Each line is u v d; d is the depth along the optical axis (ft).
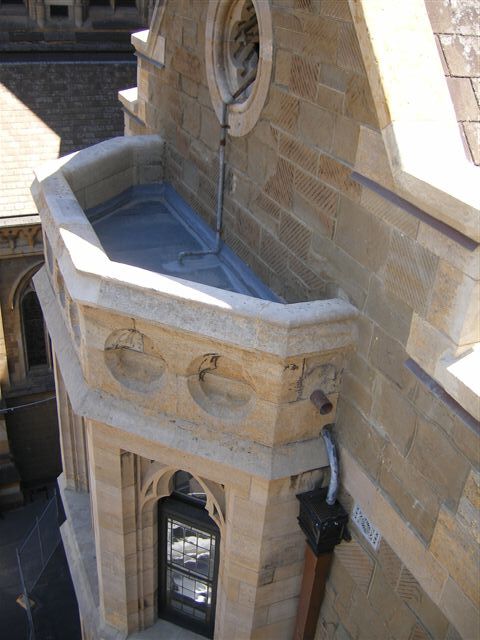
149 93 24.30
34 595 41.19
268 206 16.40
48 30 51.96
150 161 23.45
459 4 11.77
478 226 9.26
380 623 14.44
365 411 13.38
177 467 15.98
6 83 49.52
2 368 50.31
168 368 14.42
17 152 48.03
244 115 16.80
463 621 11.34
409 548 12.57
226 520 16.52
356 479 14.08
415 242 10.94
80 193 20.62
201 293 13.17
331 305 12.98
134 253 19.90
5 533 47.85
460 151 10.85
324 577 16.37
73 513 28.17
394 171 10.80
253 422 14.20
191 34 19.56
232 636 18.24
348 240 13.02
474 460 10.50
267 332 12.61
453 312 10.26
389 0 11.18
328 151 13.17
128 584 20.20
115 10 54.39
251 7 16.94
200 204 21.20
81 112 51.21
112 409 15.65
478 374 10.03
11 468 50.31
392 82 10.88
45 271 21.67
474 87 11.50
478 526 10.61
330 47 12.44
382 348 12.44
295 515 15.70
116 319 14.24
